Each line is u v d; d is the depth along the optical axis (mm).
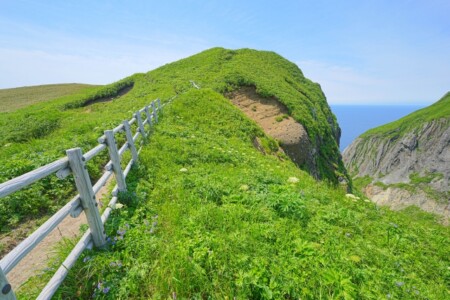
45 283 3219
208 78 30625
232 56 41125
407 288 3820
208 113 18031
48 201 5914
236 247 3998
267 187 6711
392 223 6168
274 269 3613
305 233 4832
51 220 2953
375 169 120000
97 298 3104
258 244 4176
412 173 98938
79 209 3578
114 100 32312
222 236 4250
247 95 27984
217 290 3373
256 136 18562
